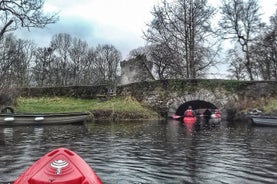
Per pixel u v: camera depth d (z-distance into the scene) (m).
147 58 53.09
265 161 12.88
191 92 35.75
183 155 13.95
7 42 53.84
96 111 33.94
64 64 71.00
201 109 40.38
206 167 11.74
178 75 43.97
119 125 27.41
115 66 76.50
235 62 47.62
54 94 40.59
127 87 38.34
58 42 71.12
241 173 10.95
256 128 26.27
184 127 26.28
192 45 42.31
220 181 9.94
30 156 13.46
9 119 25.39
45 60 67.31
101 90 39.16
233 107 34.75
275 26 46.56
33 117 26.08
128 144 16.86
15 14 24.28
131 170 11.14
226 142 17.98
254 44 46.25
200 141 18.25
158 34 44.50
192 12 42.44
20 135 20.14
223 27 45.50
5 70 36.06
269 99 34.59
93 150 15.02
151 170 11.16
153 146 16.27
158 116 35.78
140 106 36.06
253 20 45.81
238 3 45.59
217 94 35.34
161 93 36.44
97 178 7.65
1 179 9.91
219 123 30.89
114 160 12.76
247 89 35.12
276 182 9.88
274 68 47.88
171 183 9.63
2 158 13.00
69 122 27.58
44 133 21.23
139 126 26.73
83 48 73.94
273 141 18.53
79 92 39.88
